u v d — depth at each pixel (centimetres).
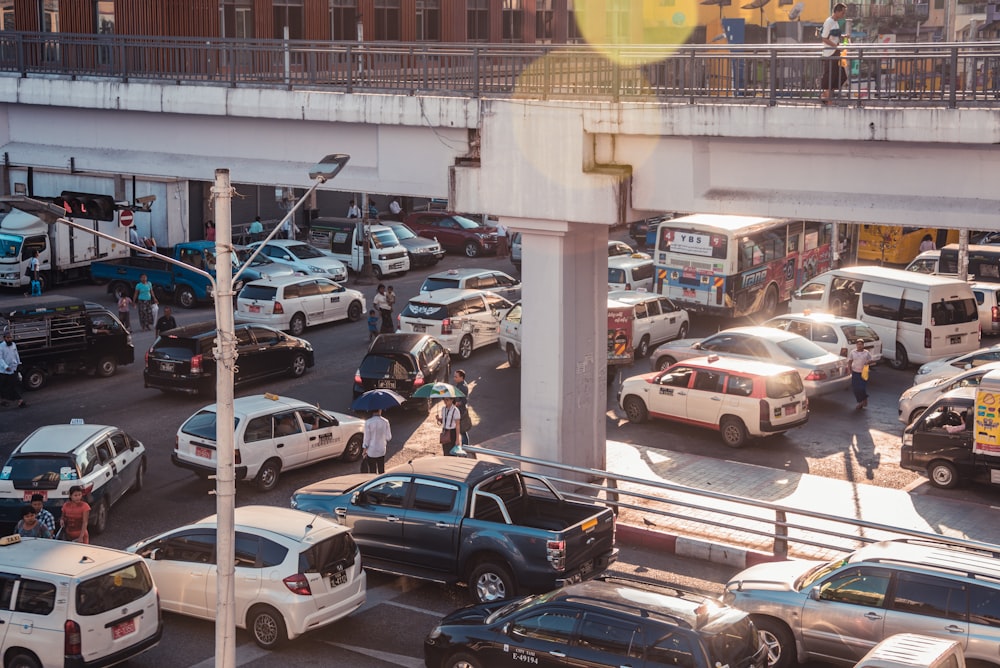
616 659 1348
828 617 1518
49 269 4509
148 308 3912
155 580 1752
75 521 1917
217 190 1380
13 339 3102
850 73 2073
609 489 2127
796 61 2169
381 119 2467
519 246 5159
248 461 2347
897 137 1877
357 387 3052
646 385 2870
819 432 2850
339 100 2519
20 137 3092
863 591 1508
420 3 4431
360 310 4150
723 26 5078
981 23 6222
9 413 2947
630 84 2166
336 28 4038
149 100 2788
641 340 3641
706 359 2831
